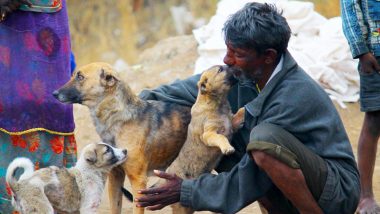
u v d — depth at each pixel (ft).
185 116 42.78
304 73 37.83
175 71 77.36
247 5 37.73
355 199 38.14
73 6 116.88
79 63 112.06
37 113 42.47
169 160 43.19
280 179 36.11
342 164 38.14
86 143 64.64
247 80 39.06
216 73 39.70
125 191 42.80
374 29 45.16
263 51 36.78
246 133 40.29
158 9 119.14
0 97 41.98
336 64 70.18
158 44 84.79
